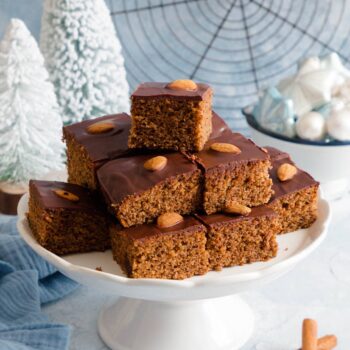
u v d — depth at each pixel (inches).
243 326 28.6
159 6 42.6
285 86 38.3
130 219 26.5
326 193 37.2
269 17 43.2
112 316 28.9
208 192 26.9
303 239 28.6
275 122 36.5
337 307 29.9
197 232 26.2
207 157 27.3
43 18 37.6
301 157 36.3
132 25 42.8
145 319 28.0
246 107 39.2
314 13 43.3
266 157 27.3
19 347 26.1
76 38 36.8
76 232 27.4
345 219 35.7
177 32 43.3
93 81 37.5
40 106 35.8
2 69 35.2
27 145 35.7
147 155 27.8
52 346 26.9
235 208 26.9
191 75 44.2
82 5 36.6
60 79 37.4
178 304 28.0
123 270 26.7
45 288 30.0
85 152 28.5
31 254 30.6
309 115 35.9
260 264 27.3
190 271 26.6
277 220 27.2
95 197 28.2
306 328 27.5
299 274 31.8
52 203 27.1
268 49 43.9
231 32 43.3
